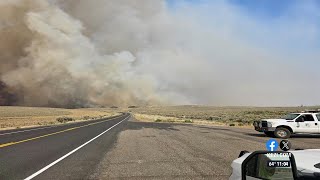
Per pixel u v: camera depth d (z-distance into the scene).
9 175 9.70
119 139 22.19
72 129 36.53
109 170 10.44
